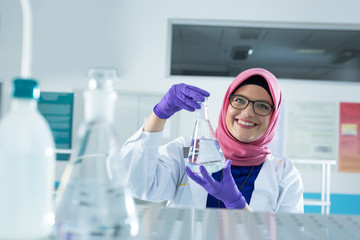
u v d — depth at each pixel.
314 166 3.51
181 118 3.41
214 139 0.91
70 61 3.55
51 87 3.54
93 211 0.35
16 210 0.32
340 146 3.53
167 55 3.61
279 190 1.32
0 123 0.33
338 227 0.42
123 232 0.36
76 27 3.57
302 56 3.75
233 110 1.29
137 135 1.12
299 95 3.57
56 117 3.52
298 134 3.54
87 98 0.38
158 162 1.25
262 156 1.34
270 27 3.64
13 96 0.33
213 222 0.42
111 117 0.39
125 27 3.58
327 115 3.55
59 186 0.38
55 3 3.56
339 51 3.74
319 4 3.54
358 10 3.53
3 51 3.52
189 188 1.25
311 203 3.10
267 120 1.29
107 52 3.56
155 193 1.21
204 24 3.62
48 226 0.34
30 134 0.33
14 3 3.54
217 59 3.73
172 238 0.35
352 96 3.56
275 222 0.44
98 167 0.37
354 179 3.51
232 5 3.56
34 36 3.55
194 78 3.56
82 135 0.38
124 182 0.38
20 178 0.32
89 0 3.57
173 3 3.57
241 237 0.37
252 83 1.31
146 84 3.55
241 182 1.28
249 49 3.74
